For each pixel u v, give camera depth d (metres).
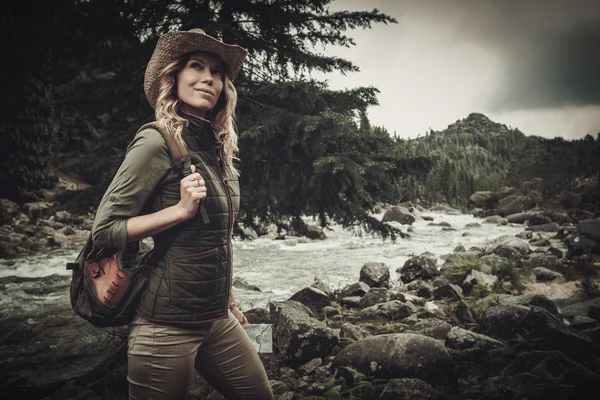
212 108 1.83
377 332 4.52
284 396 3.04
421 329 4.25
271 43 4.67
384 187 4.68
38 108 13.81
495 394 2.85
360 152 4.48
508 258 8.31
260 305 5.85
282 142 4.39
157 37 4.29
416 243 13.38
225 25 4.05
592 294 6.02
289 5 4.66
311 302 5.38
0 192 13.80
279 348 3.73
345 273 8.48
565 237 12.63
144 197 1.49
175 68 1.63
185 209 1.47
